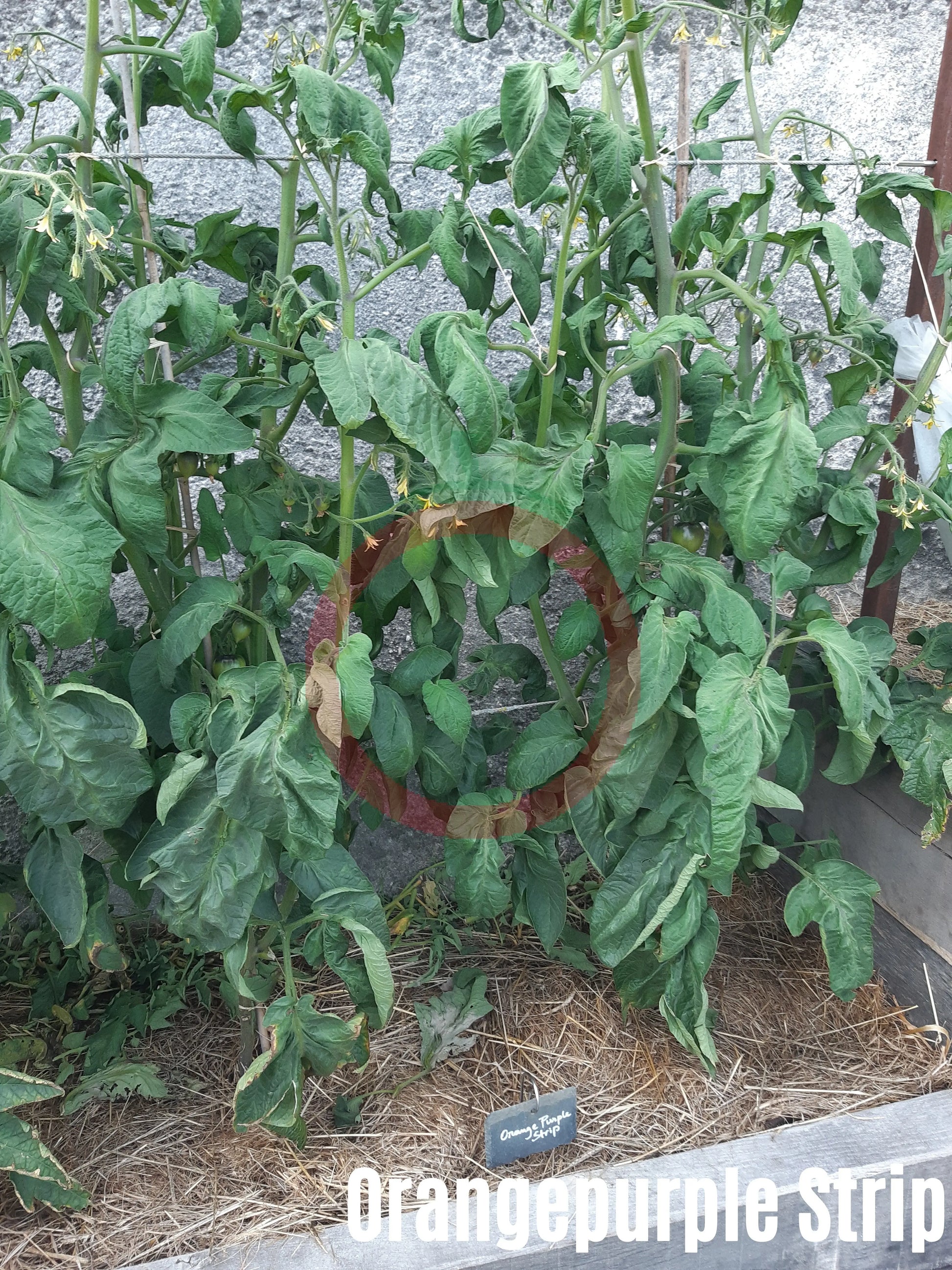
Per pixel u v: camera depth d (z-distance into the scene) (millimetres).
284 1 1968
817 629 1584
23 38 1931
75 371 1464
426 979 2035
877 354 1842
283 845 1408
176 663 1393
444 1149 1675
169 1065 1836
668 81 2199
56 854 1498
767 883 2414
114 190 1637
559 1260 1494
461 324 1316
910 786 1808
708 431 1824
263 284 1624
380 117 1397
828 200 1708
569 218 1447
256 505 1584
